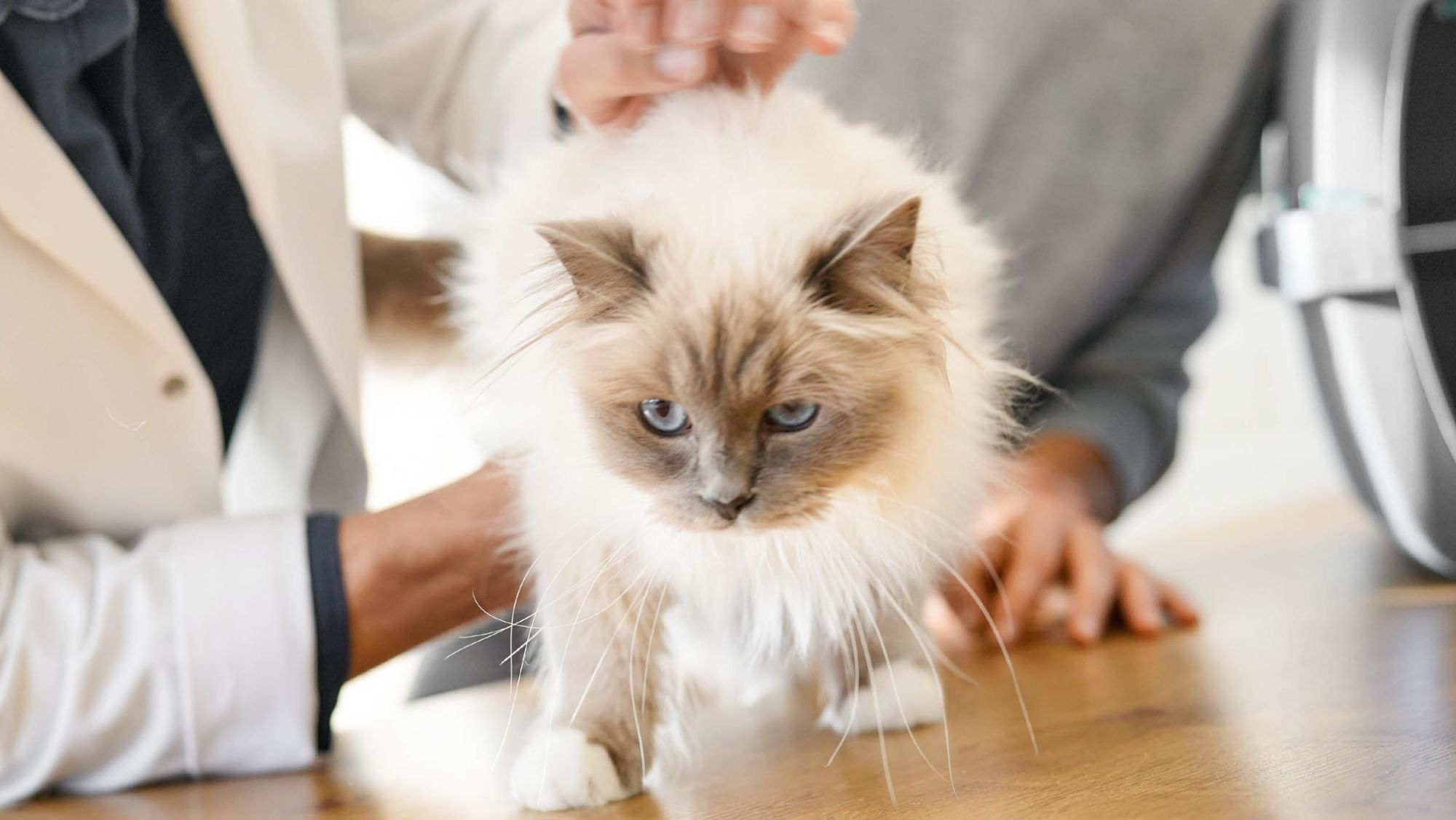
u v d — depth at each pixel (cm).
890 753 107
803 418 105
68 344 131
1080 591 157
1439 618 142
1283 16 208
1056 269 203
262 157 136
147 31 138
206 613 117
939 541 116
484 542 125
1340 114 174
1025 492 168
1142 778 88
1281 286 181
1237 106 211
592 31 117
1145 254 210
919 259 105
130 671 115
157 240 147
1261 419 399
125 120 135
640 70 109
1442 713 97
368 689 228
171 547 123
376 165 193
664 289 102
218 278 157
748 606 120
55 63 121
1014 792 88
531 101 154
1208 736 99
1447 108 168
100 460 138
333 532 125
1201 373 398
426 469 200
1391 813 73
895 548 111
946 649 157
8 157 119
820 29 107
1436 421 169
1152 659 138
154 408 139
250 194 138
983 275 125
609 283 102
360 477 178
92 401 135
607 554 108
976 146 199
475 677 204
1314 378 187
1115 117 206
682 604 119
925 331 104
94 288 129
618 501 108
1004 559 164
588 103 115
